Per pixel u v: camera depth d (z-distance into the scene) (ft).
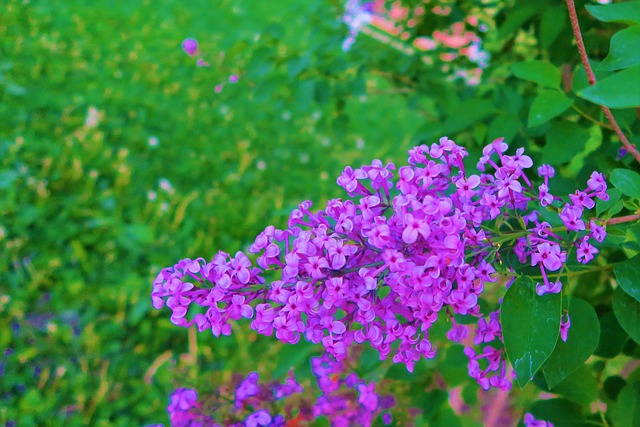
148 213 4.57
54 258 4.01
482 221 1.47
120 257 4.25
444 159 1.54
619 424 1.73
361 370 2.33
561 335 1.45
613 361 2.41
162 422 3.37
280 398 2.25
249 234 4.74
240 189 5.16
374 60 2.87
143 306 3.85
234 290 1.47
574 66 2.28
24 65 5.43
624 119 1.83
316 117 6.49
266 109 6.33
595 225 1.42
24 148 4.60
